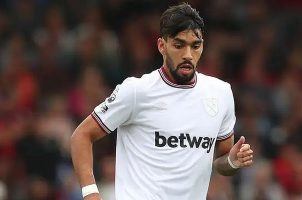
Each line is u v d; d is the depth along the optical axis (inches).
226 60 1860.2
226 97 796.6
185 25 754.2
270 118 1699.1
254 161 1556.3
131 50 1807.3
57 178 1466.5
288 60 1923.0
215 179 1428.4
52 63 1742.1
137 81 776.9
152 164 771.4
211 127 782.5
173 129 772.0
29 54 1770.4
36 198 1425.9
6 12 1861.5
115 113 774.5
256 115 1679.4
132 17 1887.3
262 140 1625.2
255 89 1770.4
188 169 771.4
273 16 2031.3
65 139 1520.7
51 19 1828.2
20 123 1537.9
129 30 1857.8
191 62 762.2
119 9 1891.0
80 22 1856.5
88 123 781.9
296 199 1576.0
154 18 1882.4
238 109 1697.8
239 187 1489.9
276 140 1636.3
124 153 786.2
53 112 1573.6
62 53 1765.5
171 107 774.5
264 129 1648.6
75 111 1611.7
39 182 1430.9
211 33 1908.2
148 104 773.3
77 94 1632.6
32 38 1802.4
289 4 2085.4
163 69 780.6
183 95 778.2
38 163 1476.4
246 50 1897.1
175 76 770.2
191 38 757.3
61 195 1432.1
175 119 773.3
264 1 2049.7
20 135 1509.6
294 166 1608.0
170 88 776.3
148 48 1827.0
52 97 1675.7
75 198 1418.6
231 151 788.0
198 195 780.6
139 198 767.7
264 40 1947.6
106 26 1872.5
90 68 1713.8
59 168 1478.8
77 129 784.9
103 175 1385.3
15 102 1636.3
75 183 1432.1
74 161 777.6
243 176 1502.2
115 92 779.4
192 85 781.3
